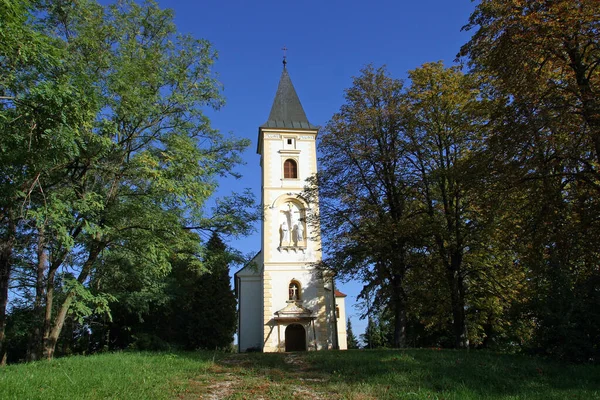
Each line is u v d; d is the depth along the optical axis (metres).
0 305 16.52
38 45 10.41
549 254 16.17
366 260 23.39
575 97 15.67
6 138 11.01
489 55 16.64
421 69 23.47
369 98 26.00
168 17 18.47
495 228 19.41
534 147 16.09
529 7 15.60
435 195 23.95
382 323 49.56
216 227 19.73
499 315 23.75
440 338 32.34
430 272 22.06
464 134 22.12
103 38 16.33
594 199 16.05
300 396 9.09
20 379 9.50
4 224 15.47
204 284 36.38
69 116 10.91
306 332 32.47
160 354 15.63
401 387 9.74
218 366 13.05
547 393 9.13
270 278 33.62
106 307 15.52
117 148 15.93
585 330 12.77
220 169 20.53
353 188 25.12
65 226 13.77
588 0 14.27
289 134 37.19
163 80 17.53
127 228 16.42
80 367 11.69
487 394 9.06
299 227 34.81
